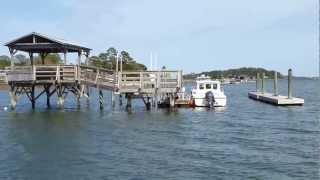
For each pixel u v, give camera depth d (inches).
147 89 1843.0
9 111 1873.8
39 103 2346.2
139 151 1084.5
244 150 1097.4
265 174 884.6
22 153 1063.0
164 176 874.1
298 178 858.1
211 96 2070.6
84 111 1877.5
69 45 1859.0
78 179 861.2
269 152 1072.8
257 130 1413.6
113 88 1818.4
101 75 1820.9
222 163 968.3
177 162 976.9
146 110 1909.4
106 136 1274.6
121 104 2101.4
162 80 1855.3
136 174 888.3
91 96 3161.9
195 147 1133.1
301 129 1432.1
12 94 1868.8
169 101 1972.2
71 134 1302.9
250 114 1861.5
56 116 1702.8
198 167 935.0
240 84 7549.2
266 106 2262.6
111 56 3848.4
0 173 898.1
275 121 1637.6
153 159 1004.6
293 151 1081.4
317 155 1034.7
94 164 962.7
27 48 1878.7
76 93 1984.5
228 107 2178.9
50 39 1819.6
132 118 1644.9
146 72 1838.1
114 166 946.1
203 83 2096.5
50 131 1354.6
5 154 1052.5
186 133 1341.0
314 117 1750.7
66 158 1015.6
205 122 1584.6
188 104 2060.8
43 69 1801.2
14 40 1812.3
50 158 1015.0
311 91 4227.4
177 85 1865.2
